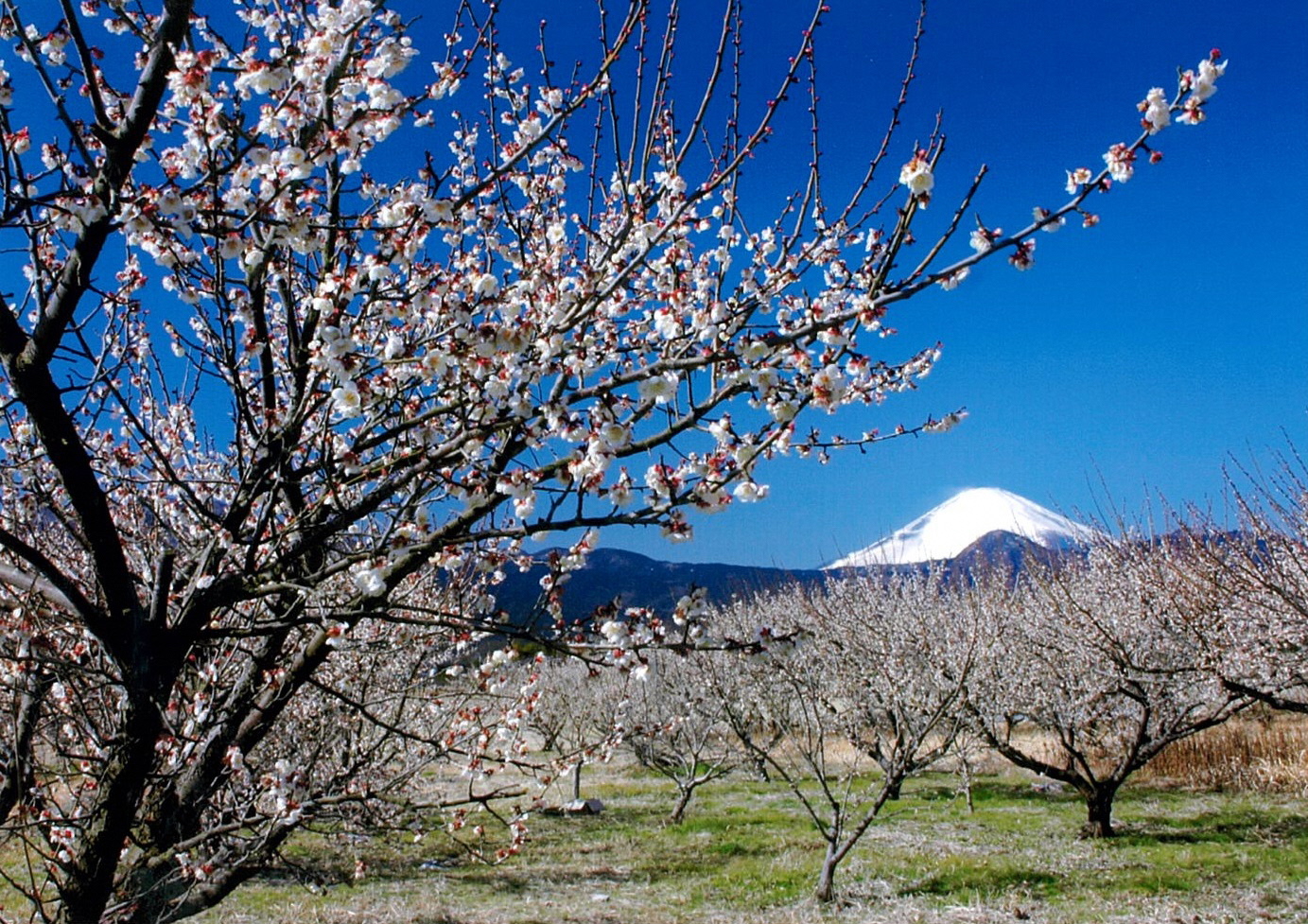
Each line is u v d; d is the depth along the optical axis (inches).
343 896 390.9
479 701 220.8
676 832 531.8
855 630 556.7
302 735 229.8
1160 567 465.7
